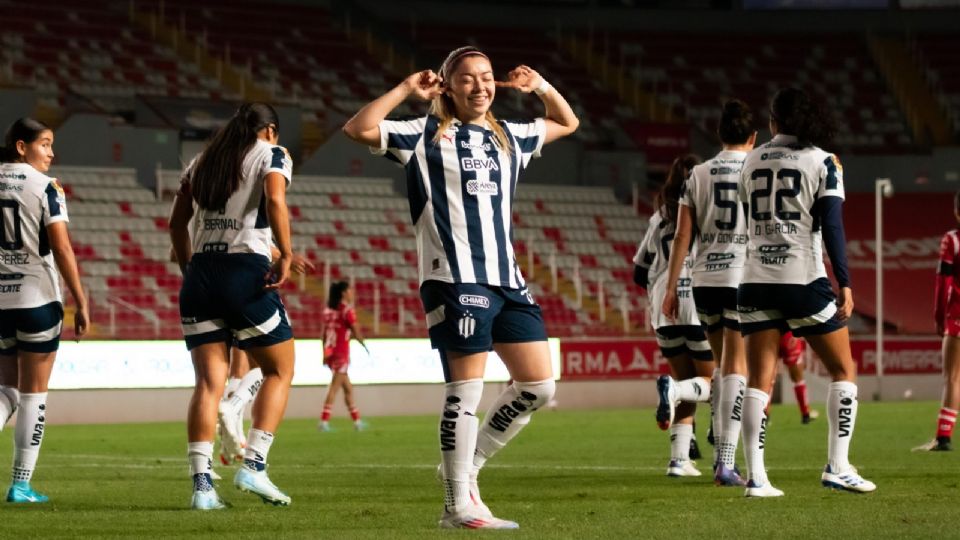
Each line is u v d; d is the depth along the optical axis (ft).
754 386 72.49
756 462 72.23
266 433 69.62
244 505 71.05
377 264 279.28
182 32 330.75
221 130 68.18
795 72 382.01
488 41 370.73
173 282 256.11
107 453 126.52
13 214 72.43
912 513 62.28
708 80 375.45
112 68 311.47
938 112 369.30
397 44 355.97
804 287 71.41
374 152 57.57
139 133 277.85
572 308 283.79
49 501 74.84
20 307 73.20
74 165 271.08
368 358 215.92
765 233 72.33
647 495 76.13
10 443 141.49
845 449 74.90
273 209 66.44
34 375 74.54
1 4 316.40
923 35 390.01
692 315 91.40
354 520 62.85
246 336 68.44
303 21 355.15
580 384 235.61
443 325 57.21
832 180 70.74
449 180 57.41
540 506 69.00
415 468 103.81
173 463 111.14
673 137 342.23
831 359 73.77
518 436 148.25
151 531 58.80
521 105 345.92
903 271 321.32
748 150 82.43
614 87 367.86
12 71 296.51
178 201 69.77
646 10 386.52
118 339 196.13
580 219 313.12
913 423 167.73
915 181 346.95
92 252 256.52
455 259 57.06
